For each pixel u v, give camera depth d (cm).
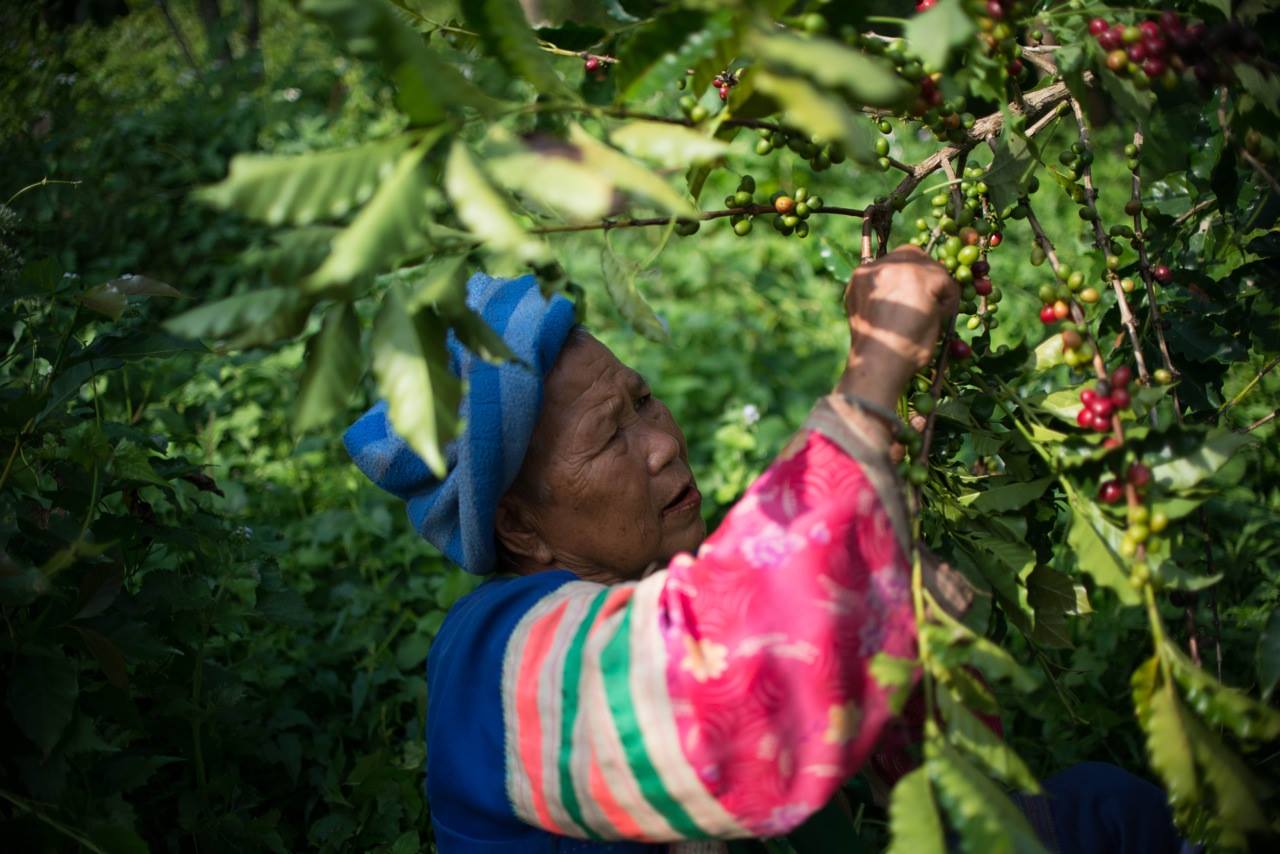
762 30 107
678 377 418
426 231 119
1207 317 167
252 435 369
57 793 160
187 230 529
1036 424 140
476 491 150
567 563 161
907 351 132
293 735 235
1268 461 219
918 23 111
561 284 137
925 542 145
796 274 482
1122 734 240
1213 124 173
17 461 179
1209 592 154
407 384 112
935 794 119
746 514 130
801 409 403
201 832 205
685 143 108
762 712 127
